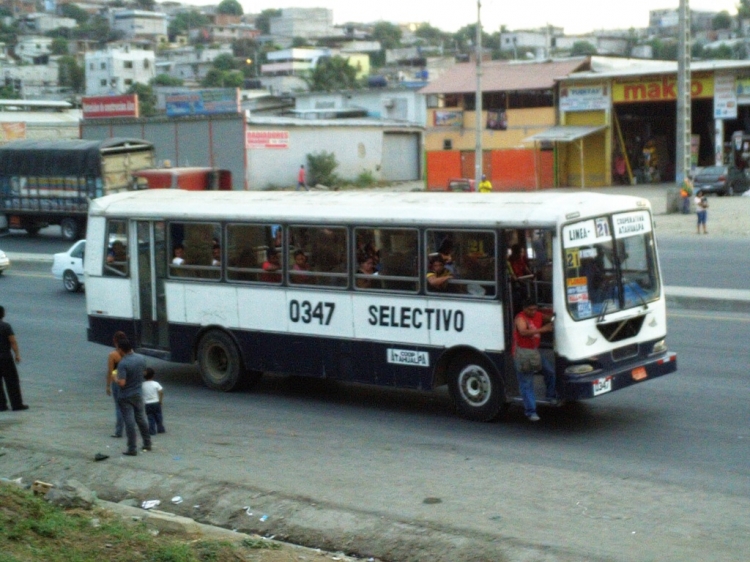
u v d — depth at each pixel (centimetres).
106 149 3944
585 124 5894
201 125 6222
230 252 1451
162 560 799
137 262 1553
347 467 1076
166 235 1515
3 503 905
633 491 962
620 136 5878
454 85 6238
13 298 2586
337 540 880
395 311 1294
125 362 1146
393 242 1291
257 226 1418
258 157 6166
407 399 1416
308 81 11850
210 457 1130
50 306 2427
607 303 1203
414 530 870
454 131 6294
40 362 1772
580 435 1183
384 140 7031
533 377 1171
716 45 19725
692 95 5419
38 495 1013
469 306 1228
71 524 883
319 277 1362
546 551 804
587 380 1159
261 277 1422
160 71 18400
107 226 1584
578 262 1175
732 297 2091
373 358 1320
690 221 3697
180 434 1244
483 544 826
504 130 6128
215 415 1349
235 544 876
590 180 5950
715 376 1459
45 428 1291
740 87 5228
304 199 1411
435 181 6400
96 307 1609
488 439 1177
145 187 3984
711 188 4819
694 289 2259
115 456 1143
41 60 16700
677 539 830
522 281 1212
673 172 6222
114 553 817
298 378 1592
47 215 4116
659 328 1276
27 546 809
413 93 7925
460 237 1233
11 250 3828
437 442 1172
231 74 15225
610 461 1069
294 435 1227
